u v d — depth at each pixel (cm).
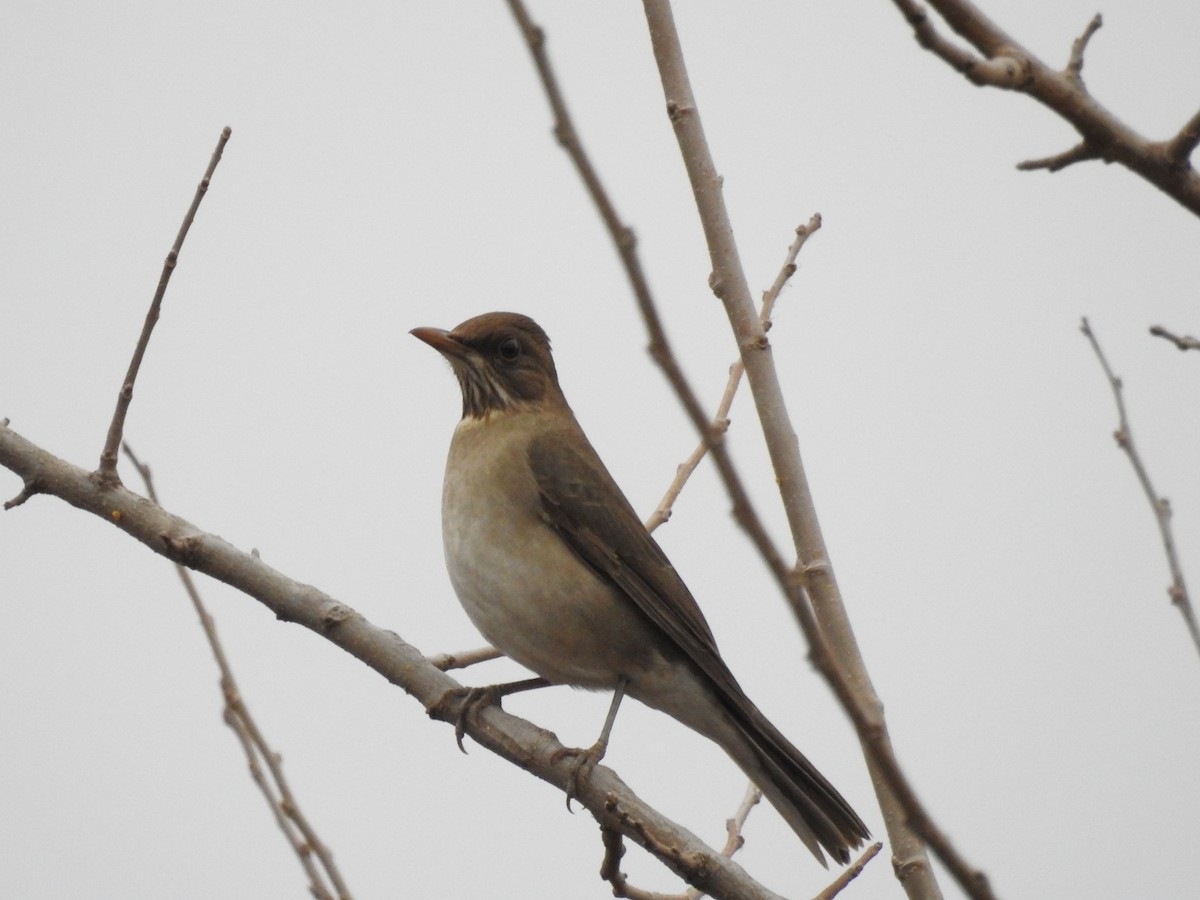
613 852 1034
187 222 1050
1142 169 786
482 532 1309
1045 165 799
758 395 1030
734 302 1040
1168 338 1008
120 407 1076
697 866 963
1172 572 1102
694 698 1273
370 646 1123
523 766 1097
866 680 970
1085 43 782
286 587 1109
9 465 1084
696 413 534
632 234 536
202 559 1092
